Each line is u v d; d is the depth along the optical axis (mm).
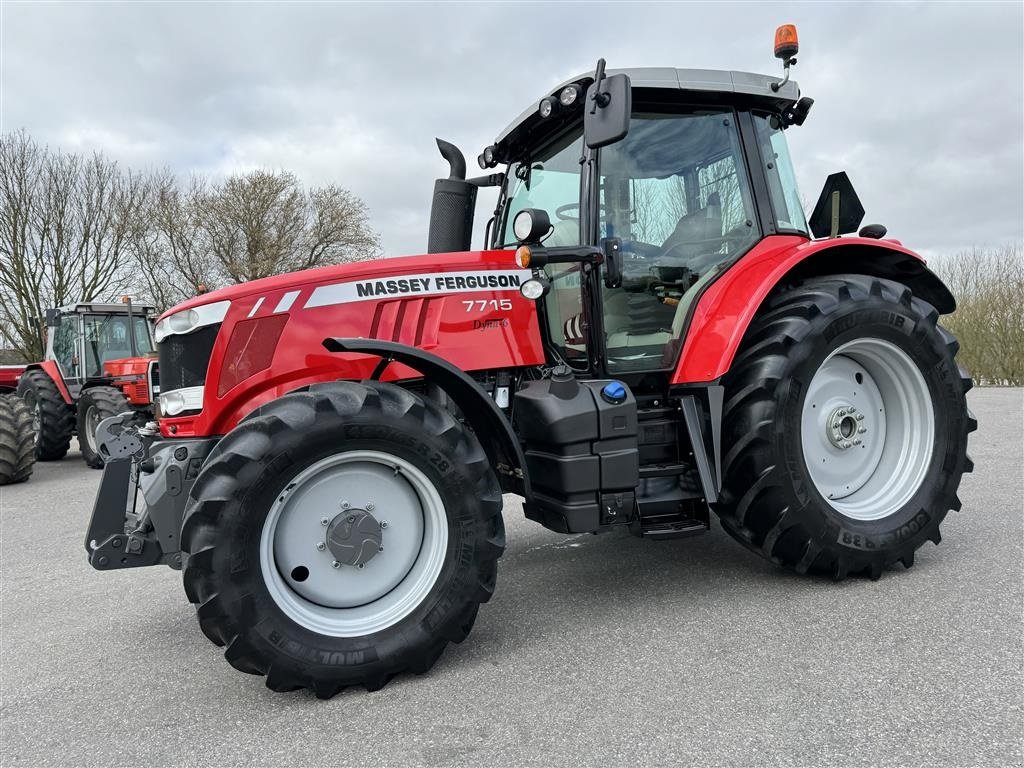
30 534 4969
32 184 19797
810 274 3289
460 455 2391
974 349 12516
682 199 3125
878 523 2957
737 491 2871
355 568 2365
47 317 9492
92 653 2758
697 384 2854
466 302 2861
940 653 2240
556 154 3178
